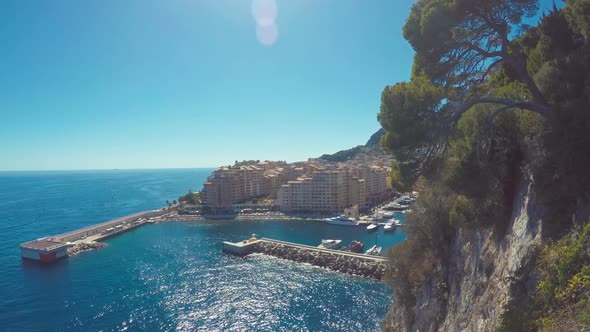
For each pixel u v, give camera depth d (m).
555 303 10.93
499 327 13.36
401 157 18.30
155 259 89.44
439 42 19.06
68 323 54.09
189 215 161.12
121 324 53.59
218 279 72.94
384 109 18.52
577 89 14.52
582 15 16.27
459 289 22.41
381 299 60.84
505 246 17.23
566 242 12.08
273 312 56.78
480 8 17.81
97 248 102.81
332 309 57.31
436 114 17.73
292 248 91.44
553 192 14.10
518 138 17.58
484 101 16.83
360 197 162.12
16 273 79.00
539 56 17.94
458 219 21.45
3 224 143.38
